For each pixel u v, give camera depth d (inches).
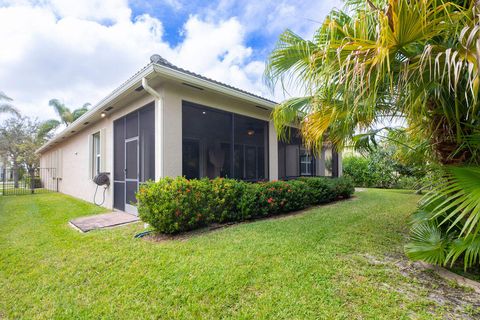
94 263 115.8
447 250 95.9
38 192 493.0
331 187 291.9
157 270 106.1
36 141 740.7
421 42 86.6
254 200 199.6
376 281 94.1
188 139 232.4
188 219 165.3
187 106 213.6
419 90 94.3
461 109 100.4
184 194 162.7
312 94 111.3
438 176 105.4
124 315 79.2
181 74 175.6
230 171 241.3
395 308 77.9
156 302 84.9
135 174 231.1
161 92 187.9
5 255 128.8
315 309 78.1
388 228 166.6
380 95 107.1
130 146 241.1
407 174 434.0
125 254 125.0
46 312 82.6
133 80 185.3
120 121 261.6
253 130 277.6
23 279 103.8
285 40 118.0
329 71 92.5
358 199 315.9
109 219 209.8
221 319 75.5
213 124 243.6
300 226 171.9
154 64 160.9
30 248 138.3
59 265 115.8
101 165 287.6
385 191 417.1
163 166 184.5
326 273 100.0
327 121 133.0
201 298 85.8
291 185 237.9
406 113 113.3
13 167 736.3
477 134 95.3
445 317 73.5
